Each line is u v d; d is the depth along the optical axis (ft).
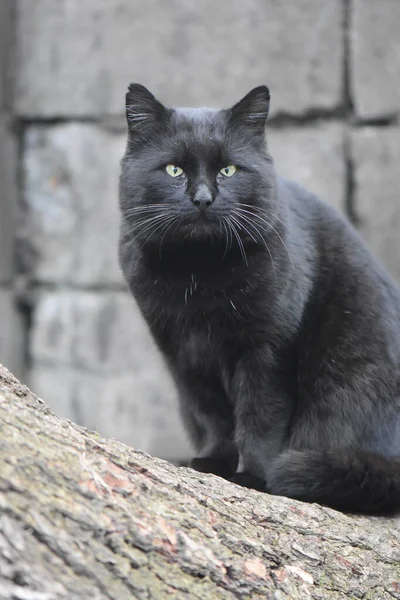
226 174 20.15
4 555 12.01
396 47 35.91
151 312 21.09
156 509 14.28
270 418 20.53
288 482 18.90
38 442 13.75
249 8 36.60
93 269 38.01
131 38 37.24
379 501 18.89
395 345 21.08
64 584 12.26
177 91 37.06
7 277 38.63
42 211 38.52
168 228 19.80
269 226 20.01
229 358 20.94
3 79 38.01
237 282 19.95
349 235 21.84
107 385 37.83
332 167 36.45
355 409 20.45
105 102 37.65
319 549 16.06
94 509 13.34
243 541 14.90
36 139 38.52
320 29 36.24
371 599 15.85
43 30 37.81
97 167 37.96
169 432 37.42
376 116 36.17
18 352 39.04
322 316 20.93
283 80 36.55
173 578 13.51
